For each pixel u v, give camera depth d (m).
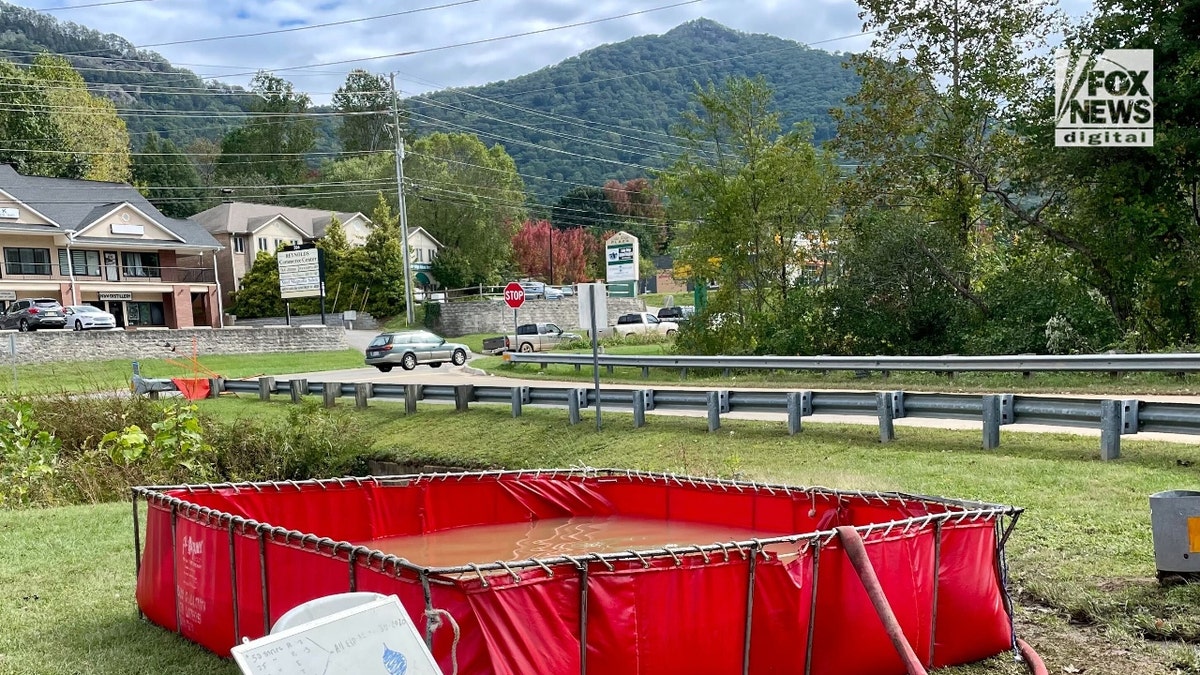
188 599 5.84
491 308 59.16
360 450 17.44
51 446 14.78
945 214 24.91
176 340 38.53
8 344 33.06
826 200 27.44
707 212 28.41
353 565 4.48
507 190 81.88
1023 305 21.92
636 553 4.30
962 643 5.22
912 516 6.20
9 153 67.19
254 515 7.30
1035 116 22.22
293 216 74.06
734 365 21.20
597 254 93.56
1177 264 20.80
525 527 8.14
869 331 23.41
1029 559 7.22
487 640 3.90
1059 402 11.30
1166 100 19.84
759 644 4.57
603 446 15.28
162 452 15.30
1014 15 23.64
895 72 25.20
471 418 18.70
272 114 98.56
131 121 135.38
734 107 29.19
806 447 13.09
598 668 4.20
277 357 40.50
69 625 6.32
